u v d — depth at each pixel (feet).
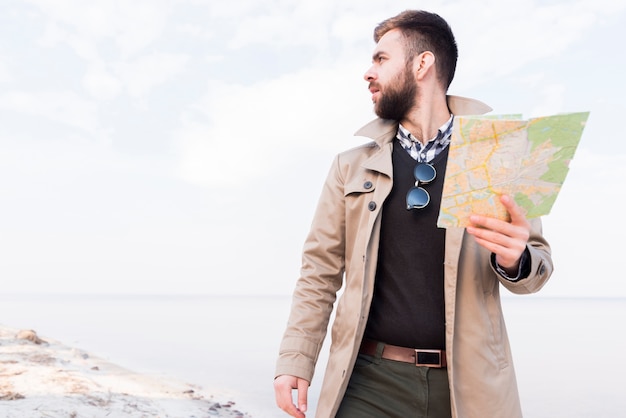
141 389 19.54
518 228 4.38
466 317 5.29
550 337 66.28
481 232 4.44
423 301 5.51
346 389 5.64
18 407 13.73
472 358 5.20
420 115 6.00
